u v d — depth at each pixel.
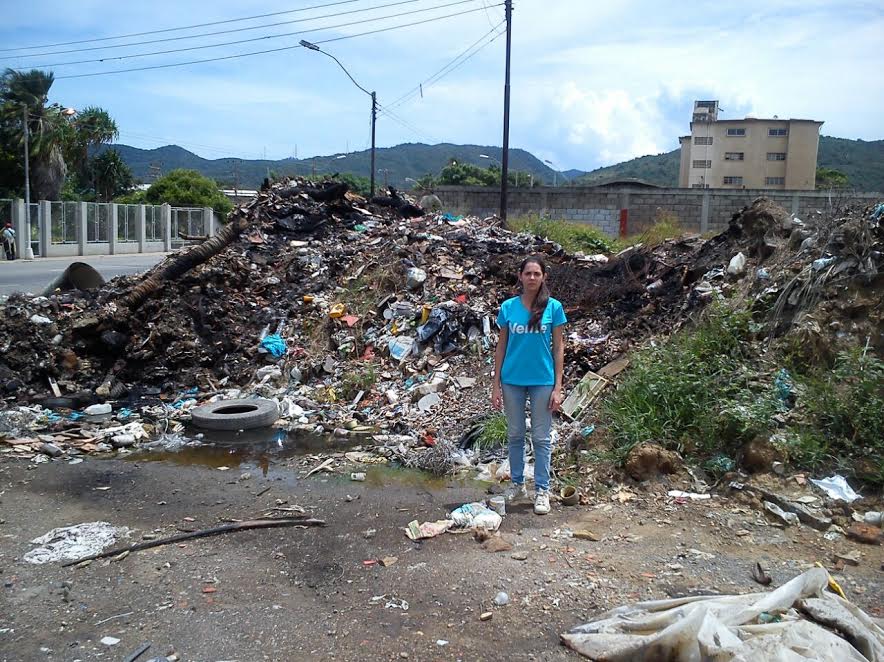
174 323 9.13
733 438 5.35
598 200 26.61
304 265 10.51
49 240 29.84
